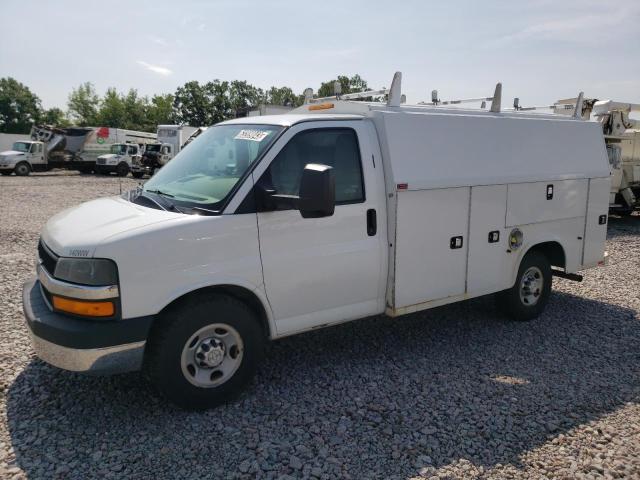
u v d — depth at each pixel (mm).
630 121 13789
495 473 3150
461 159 4898
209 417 3691
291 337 5273
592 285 7492
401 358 4805
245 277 3762
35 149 32406
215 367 3754
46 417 3658
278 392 4090
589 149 6160
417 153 4594
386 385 4246
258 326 3920
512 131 5387
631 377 4492
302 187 3584
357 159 4348
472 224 5027
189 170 4324
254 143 4090
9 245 9828
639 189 15094
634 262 9055
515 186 5336
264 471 3113
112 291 3312
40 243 4109
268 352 4891
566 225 5949
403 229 4492
